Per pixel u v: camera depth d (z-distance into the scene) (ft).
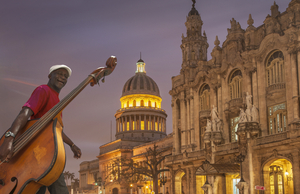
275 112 168.25
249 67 184.96
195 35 245.04
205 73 219.61
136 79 540.52
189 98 233.76
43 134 14.60
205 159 198.70
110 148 493.77
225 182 188.44
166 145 361.71
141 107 508.94
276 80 171.73
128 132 500.33
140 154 411.75
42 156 14.16
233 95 197.98
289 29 163.53
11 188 13.85
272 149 158.61
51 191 16.60
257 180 162.61
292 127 151.12
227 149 184.55
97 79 16.97
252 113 170.30
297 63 160.45
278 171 168.35
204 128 219.20
